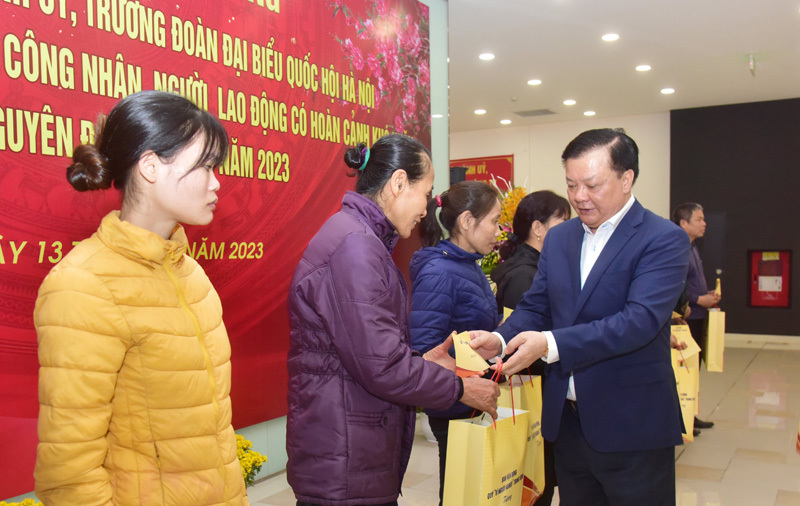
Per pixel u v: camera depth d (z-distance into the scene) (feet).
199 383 3.57
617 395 5.24
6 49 6.43
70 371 3.10
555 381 5.52
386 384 4.11
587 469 5.59
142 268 3.43
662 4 16.03
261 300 9.78
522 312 6.07
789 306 28.09
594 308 5.31
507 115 30.71
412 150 4.70
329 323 4.23
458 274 6.41
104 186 3.47
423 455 12.11
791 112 27.58
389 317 4.21
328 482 4.25
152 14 7.94
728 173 28.73
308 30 10.59
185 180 3.47
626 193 5.31
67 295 3.15
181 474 3.50
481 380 4.73
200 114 3.57
